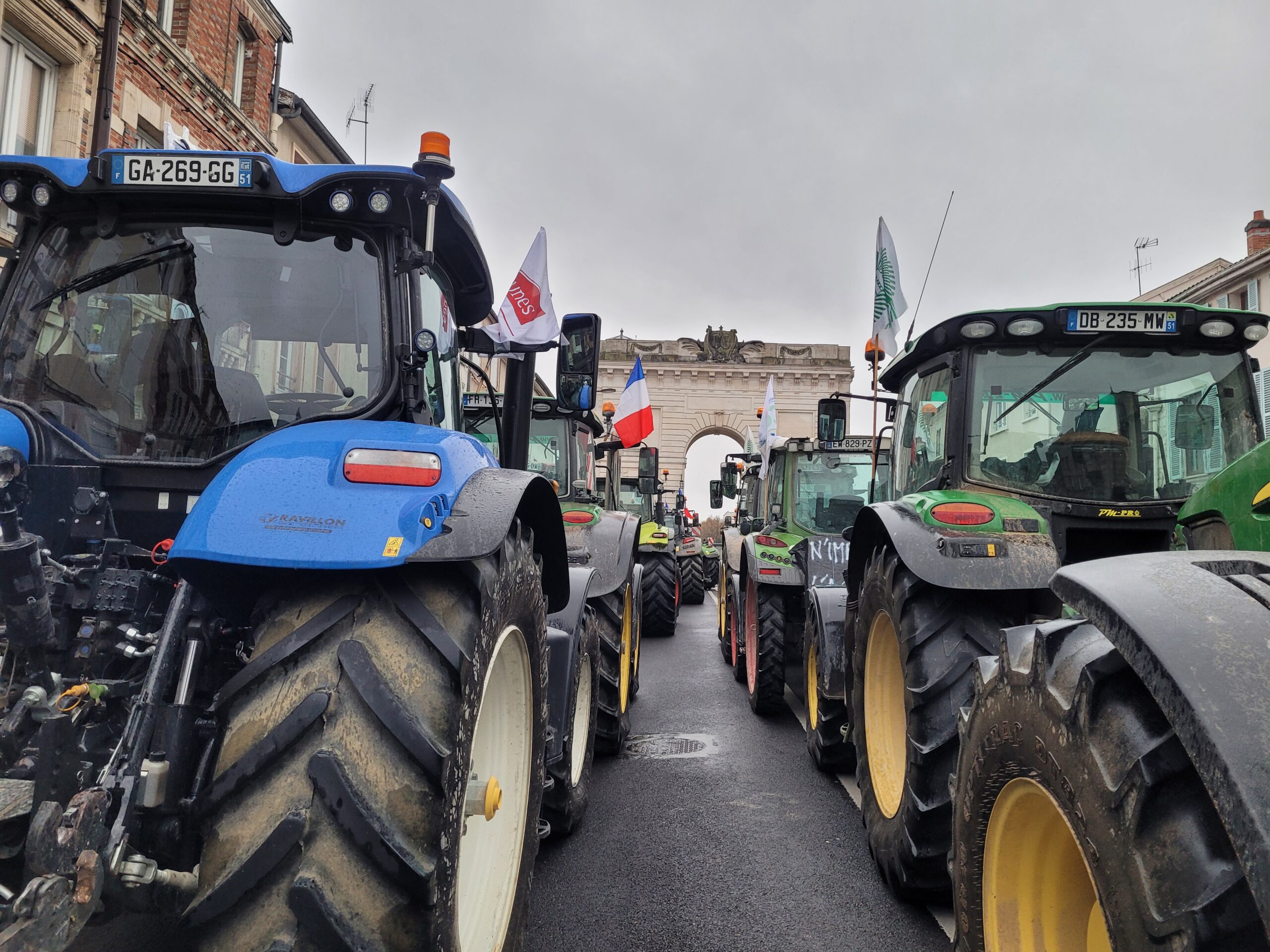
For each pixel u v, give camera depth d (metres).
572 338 3.62
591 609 4.43
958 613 3.02
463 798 1.63
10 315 2.36
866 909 3.16
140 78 11.64
